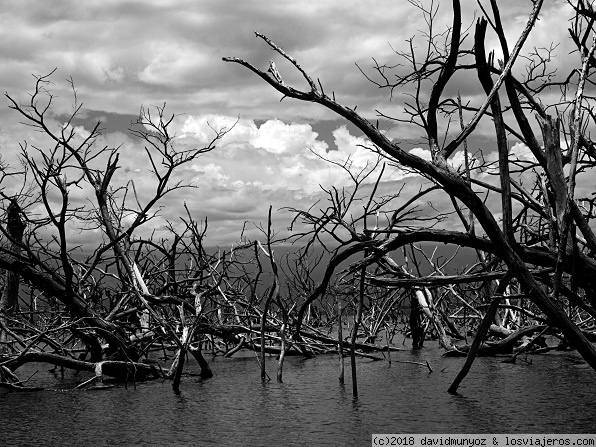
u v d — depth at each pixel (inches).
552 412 398.6
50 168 514.9
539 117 378.0
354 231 485.4
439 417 392.5
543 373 545.0
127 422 395.5
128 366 525.7
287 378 558.6
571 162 362.0
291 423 386.0
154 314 538.9
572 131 383.2
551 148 368.2
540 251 389.1
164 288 615.2
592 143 419.2
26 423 394.9
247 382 539.5
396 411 410.9
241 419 398.9
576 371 551.8
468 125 376.8
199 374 579.5
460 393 464.8
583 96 407.8
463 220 398.6
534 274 393.7
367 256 455.5
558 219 365.4
